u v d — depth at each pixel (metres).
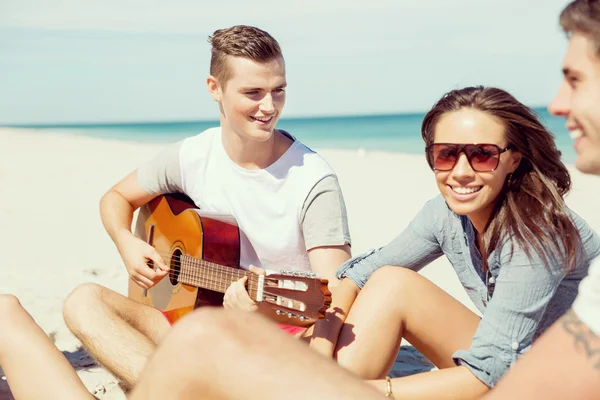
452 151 2.84
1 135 32.44
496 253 2.89
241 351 1.84
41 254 8.05
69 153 22.30
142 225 4.55
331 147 38.06
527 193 2.82
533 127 2.79
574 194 12.00
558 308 2.96
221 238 3.99
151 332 3.71
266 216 4.01
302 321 3.70
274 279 3.41
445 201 3.25
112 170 17.12
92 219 10.52
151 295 4.30
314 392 1.79
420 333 3.17
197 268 3.94
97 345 3.44
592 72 1.74
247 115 3.85
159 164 4.43
